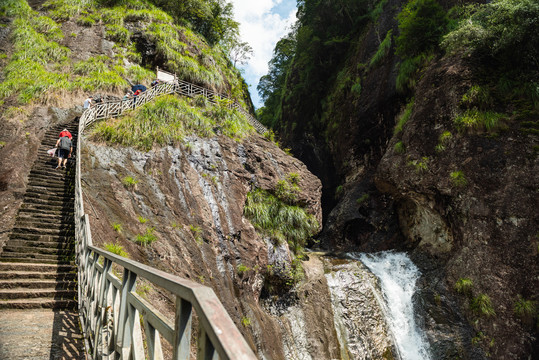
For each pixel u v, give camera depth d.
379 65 23.48
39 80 15.30
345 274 15.00
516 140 13.07
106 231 8.16
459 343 11.89
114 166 10.59
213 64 24.45
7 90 13.95
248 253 12.34
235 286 11.12
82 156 10.17
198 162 12.98
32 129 12.12
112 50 20.25
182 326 1.24
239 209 13.13
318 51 30.25
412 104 18.39
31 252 6.75
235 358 0.74
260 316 11.27
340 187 25.69
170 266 8.98
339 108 27.16
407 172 16.33
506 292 11.58
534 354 10.32
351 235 21.81
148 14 23.25
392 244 19.28
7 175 9.20
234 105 20.89
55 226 7.67
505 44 13.77
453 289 13.25
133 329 2.03
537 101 13.25
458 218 14.27
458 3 18.98
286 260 13.72
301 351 11.70
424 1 18.62
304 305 13.22
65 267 6.30
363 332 12.98
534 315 10.67
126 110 13.97
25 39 18.03
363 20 28.45
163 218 10.20
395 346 12.88
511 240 12.02
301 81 32.03
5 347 3.53
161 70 20.66
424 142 16.06
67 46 19.28
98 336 3.29
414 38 18.98
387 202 20.75
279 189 15.27
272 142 18.70
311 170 31.08
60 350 3.62
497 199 12.80
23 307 4.91
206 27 30.25
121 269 7.17
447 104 15.46
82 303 4.73
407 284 15.08
